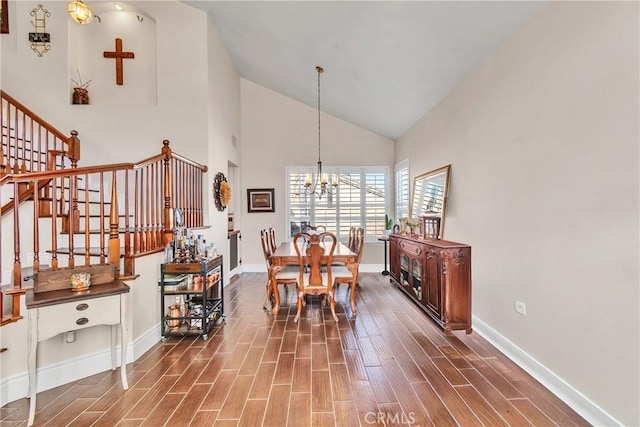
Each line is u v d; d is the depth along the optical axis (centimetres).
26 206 296
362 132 603
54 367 205
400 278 433
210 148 425
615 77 153
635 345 145
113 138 410
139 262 255
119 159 409
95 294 193
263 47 438
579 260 176
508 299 243
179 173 347
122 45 422
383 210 602
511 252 239
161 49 415
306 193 596
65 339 211
